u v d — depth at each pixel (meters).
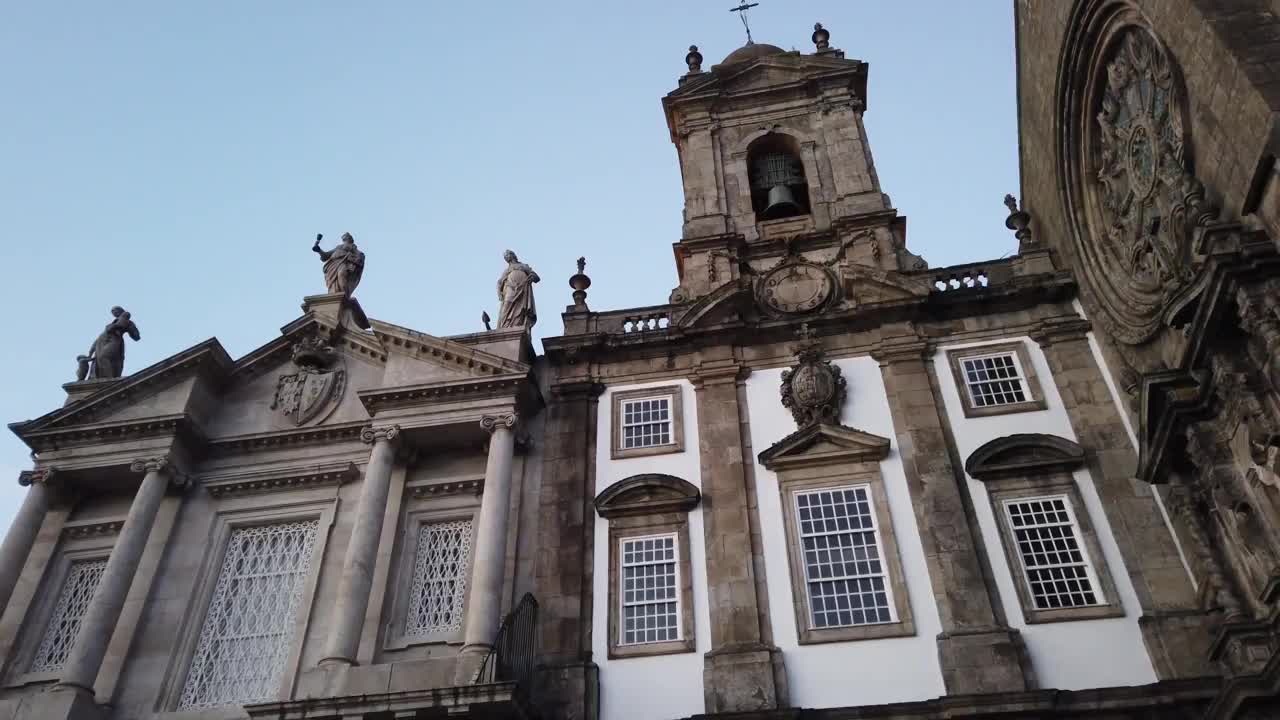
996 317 21.33
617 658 17.77
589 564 19.06
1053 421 19.53
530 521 19.95
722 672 17.12
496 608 17.84
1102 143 20.02
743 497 19.36
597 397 21.73
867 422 20.12
